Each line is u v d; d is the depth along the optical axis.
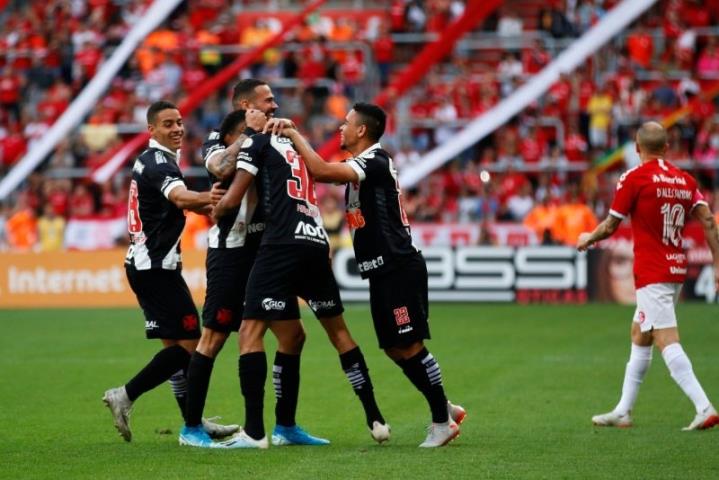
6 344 55.81
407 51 104.81
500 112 88.50
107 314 71.44
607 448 29.17
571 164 88.69
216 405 37.31
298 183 29.16
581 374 44.28
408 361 29.77
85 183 94.19
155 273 30.67
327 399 38.59
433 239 80.75
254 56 93.44
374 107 29.91
